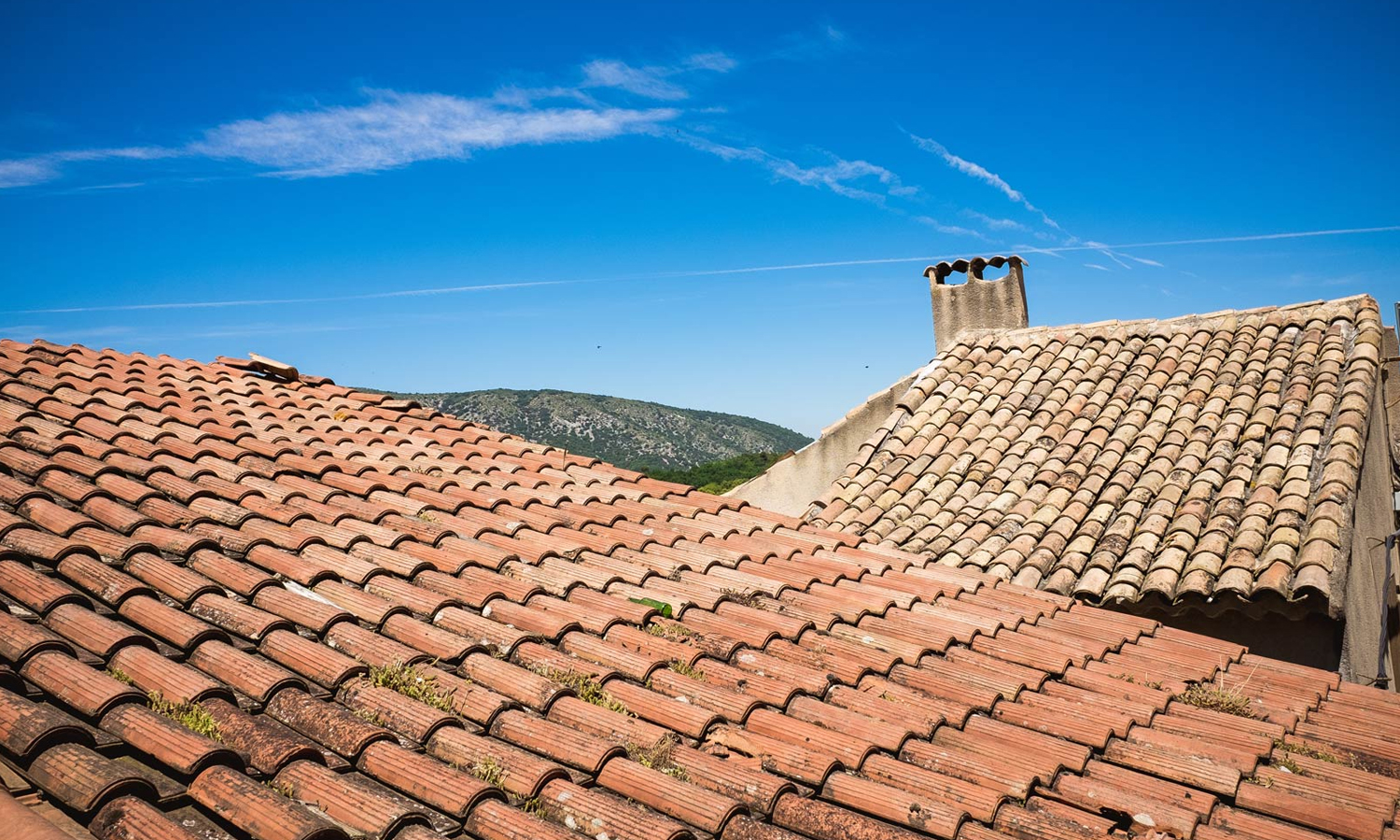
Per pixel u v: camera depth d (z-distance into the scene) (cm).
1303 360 1057
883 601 642
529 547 612
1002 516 972
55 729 310
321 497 621
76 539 475
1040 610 704
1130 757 486
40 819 250
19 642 359
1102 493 966
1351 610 813
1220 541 836
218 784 308
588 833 339
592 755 384
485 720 402
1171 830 419
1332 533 796
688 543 685
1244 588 768
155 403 758
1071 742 495
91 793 289
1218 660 652
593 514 719
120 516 512
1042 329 1317
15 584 412
